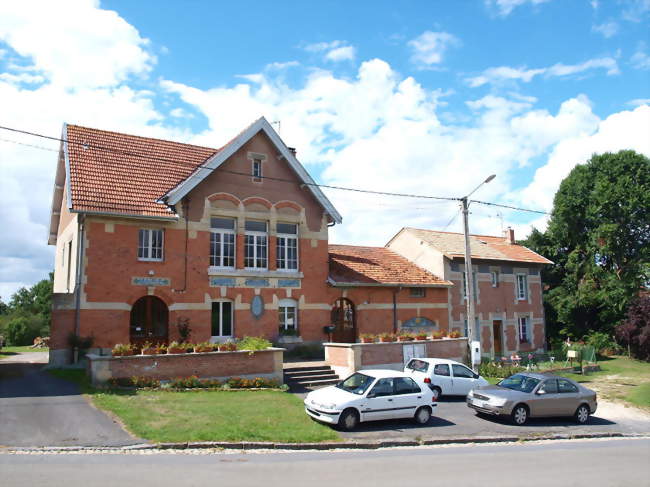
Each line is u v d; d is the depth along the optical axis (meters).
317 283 24.11
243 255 22.31
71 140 21.16
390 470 9.88
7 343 41.66
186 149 24.45
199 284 21.00
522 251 35.22
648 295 35.91
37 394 14.34
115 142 22.52
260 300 22.44
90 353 18.47
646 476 10.25
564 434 14.88
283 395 16.47
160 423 12.02
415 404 14.56
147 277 19.89
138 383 15.66
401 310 26.70
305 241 24.05
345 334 25.03
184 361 16.72
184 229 20.94
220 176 22.05
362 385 14.26
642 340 33.91
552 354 31.58
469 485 9.02
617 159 38.88
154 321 20.22
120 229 19.55
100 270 19.02
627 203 37.00
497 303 31.73
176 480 8.45
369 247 30.66
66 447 10.20
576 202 39.47
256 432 11.97
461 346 24.72
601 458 11.96
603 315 38.16
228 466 9.60
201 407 13.85
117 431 11.34
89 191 19.34
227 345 17.69
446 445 12.92
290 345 22.91
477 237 35.00
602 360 35.06
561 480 9.68
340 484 8.70
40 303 56.03
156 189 21.22
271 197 23.27
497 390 16.36
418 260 30.70
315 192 24.09
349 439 12.45
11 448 9.99
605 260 40.34
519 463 11.04
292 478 8.96
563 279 40.94
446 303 28.58
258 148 23.22
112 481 8.20
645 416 18.98
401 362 21.97
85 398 13.99
